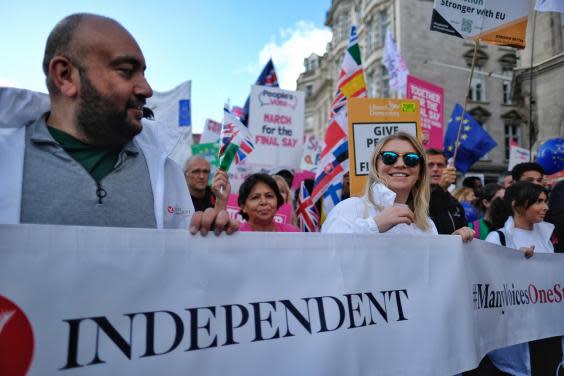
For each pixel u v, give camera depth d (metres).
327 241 1.43
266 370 1.23
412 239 1.64
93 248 1.05
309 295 1.35
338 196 3.97
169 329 1.12
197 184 3.70
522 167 3.65
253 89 5.52
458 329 1.67
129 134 1.37
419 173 2.11
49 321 0.98
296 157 5.59
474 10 3.19
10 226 0.96
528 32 9.06
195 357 1.14
